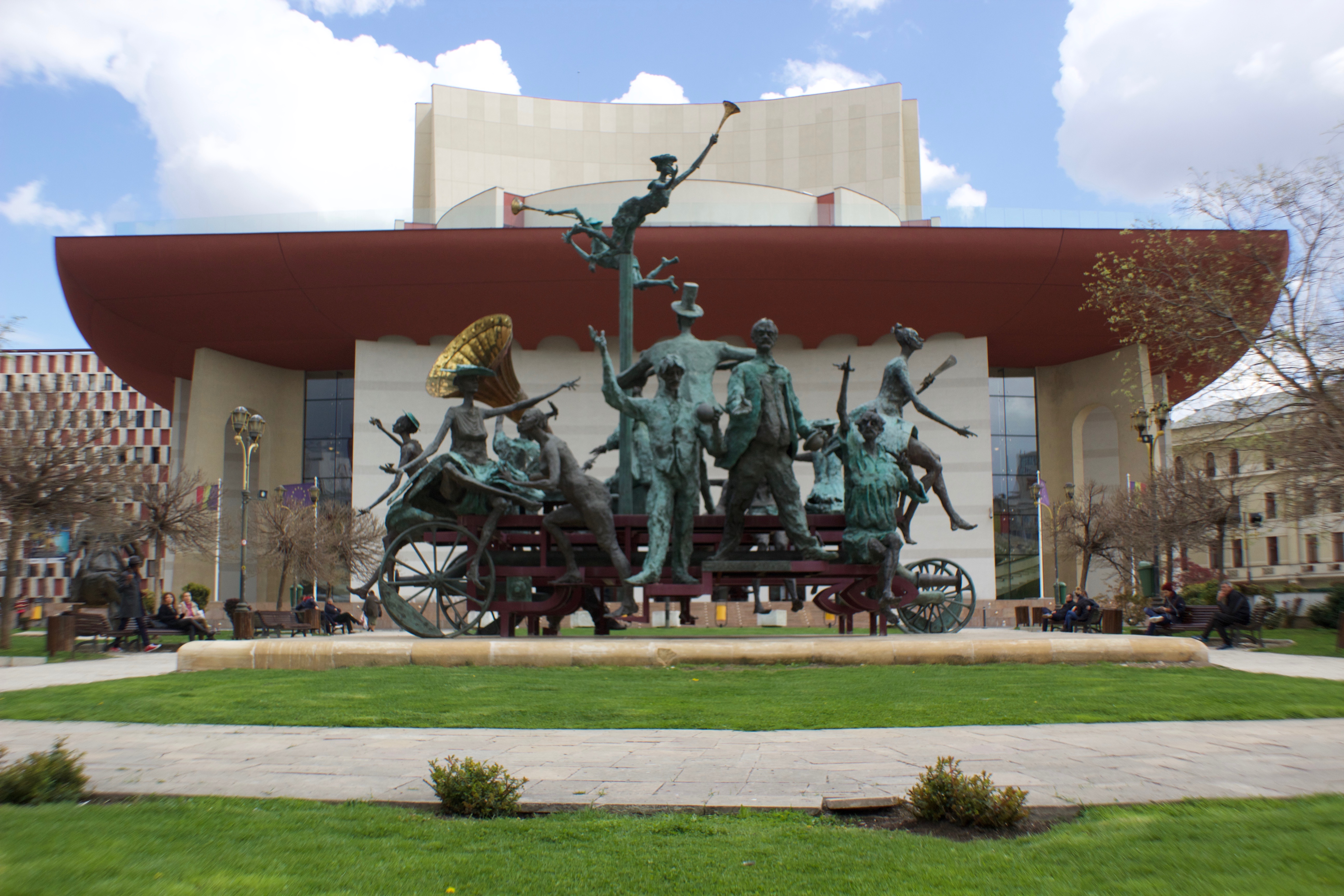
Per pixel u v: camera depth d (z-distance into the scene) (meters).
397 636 16.77
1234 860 3.96
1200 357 23.52
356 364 49.97
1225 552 58.12
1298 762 6.20
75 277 43.81
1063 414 57.44
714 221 46.69
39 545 23.03
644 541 14.33
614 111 66.06
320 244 43.09
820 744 6.99
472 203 48.88
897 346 49.34
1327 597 27.59
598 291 44.34
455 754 6.68
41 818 4.84
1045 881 3.81
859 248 42.88
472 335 16.86
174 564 52.28
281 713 8.57
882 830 4.74
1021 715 8.27
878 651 12.31
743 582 14.53
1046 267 43.34
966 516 48.66
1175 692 9.59
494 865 4.11
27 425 21.05
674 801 5.24
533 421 13.58
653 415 13.70
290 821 4.83
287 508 44.44
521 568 14.14
